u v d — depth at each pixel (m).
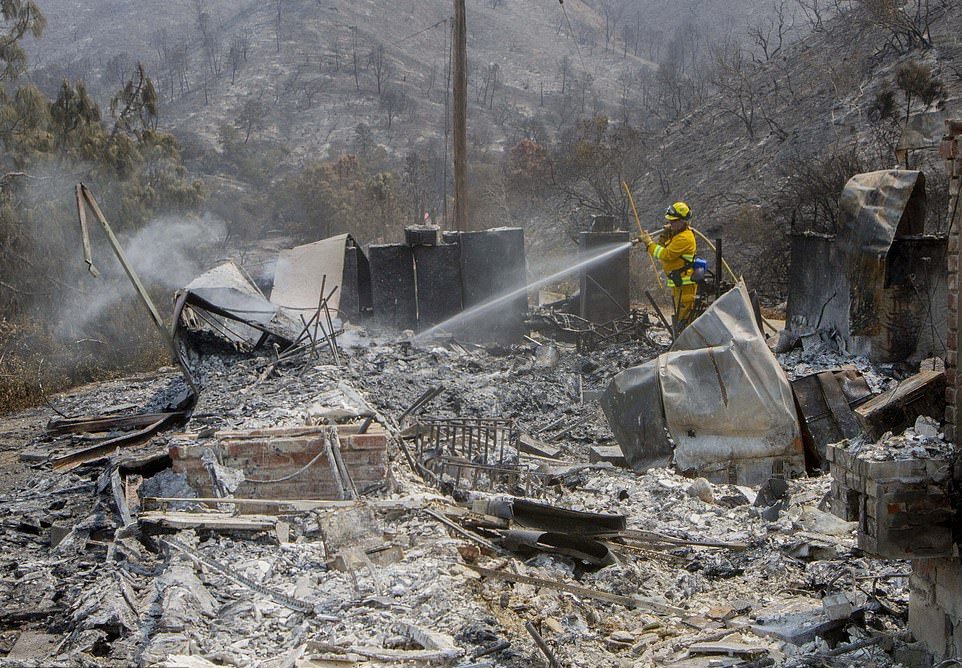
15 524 8.73
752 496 9.38
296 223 65.06
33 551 8.15
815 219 26.31
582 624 6.34
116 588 6.50
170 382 15.12
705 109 64.38
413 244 16.39
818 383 10.20
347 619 5.97
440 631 5.81
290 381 11.98
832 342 12.98
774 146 50.09
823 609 6.41
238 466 8.12
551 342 16.78
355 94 170.38
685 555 7.88
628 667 5.75
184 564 6.77
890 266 11.72
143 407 13.38
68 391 17.20
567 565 7.56
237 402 10.97
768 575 7.50
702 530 8.45
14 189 21.72
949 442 5.65
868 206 12.21
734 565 7.70
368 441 8.12
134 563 7.05
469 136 126.44
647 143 66.81
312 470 8.08
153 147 25.75
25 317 19.34
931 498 5.52
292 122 154.50
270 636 5.84
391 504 7.73
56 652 5.81
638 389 10.15
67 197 22.22
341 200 61.03
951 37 47.91
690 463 9.91
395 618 5.97
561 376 14.34
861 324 11.91
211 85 182.38
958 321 5.54
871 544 5.59
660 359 10.13
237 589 6.41
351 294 17.34
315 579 6.59
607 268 17.20
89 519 8.21
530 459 10.78
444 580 6.44
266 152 122.56
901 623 6.47
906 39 51.78
